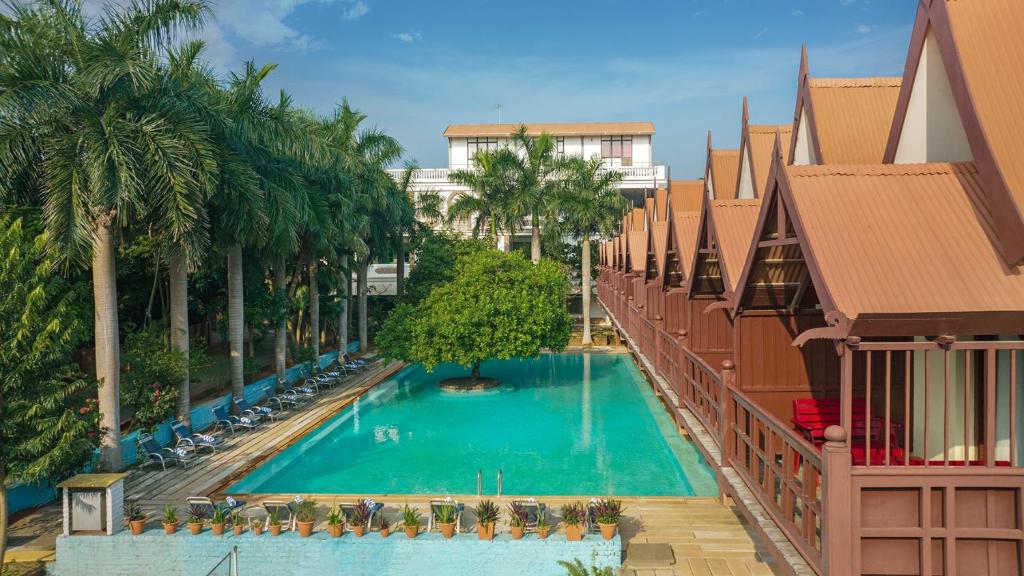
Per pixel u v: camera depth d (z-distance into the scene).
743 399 9.36
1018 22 8.09
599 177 38.91
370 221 31.81
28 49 13.66
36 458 11.09
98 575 11.41
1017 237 6.76
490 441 19.64
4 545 10.83
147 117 14.73
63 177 13.76
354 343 35.44
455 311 25.08
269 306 24.38
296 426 20.02
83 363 22.03
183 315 18.12
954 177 7.69
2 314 10.88
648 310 21.20
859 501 6.21
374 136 30.25
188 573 11.48
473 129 53.47
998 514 6.22
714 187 21.12
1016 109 7.62
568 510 11.56
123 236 18.22
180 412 18.06
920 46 9.55
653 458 17.75
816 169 7.90
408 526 11.44
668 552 10.89
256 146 18.69
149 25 15.43
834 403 11.19
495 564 11.12
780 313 11.73
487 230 40.16
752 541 11.50
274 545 11.41
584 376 29.88
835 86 13.59
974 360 8.34
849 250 7.05
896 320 6.30
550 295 27.23
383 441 19.70
